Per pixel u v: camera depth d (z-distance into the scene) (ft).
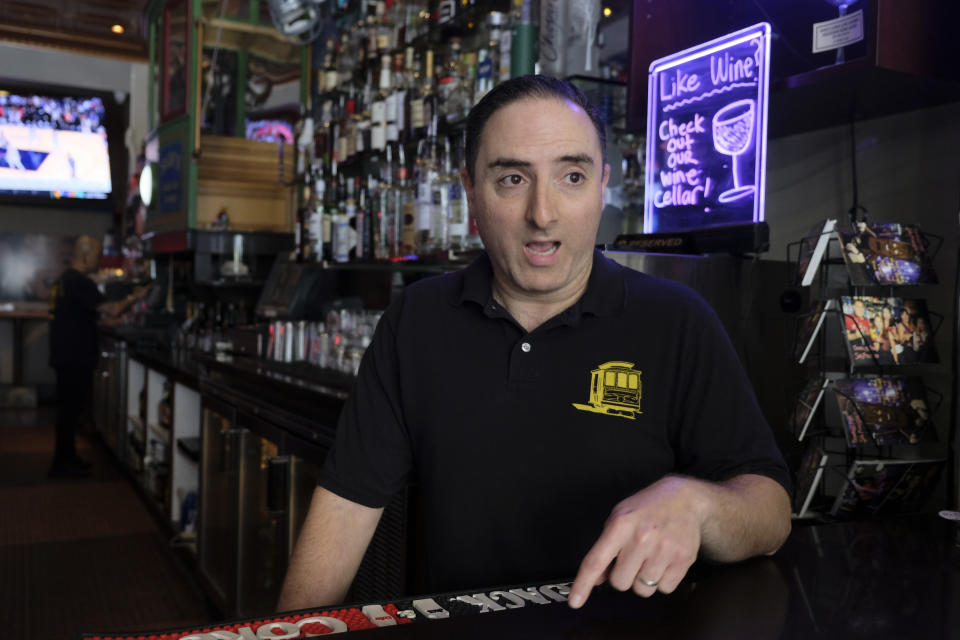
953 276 5.08
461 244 7.85
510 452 3.59
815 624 2.35
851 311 4.71
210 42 17.02
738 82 5.25
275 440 8.23
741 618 2.40
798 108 5.40
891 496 4.70
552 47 7.22
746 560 3.01
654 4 6.32
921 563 2.98
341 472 3.89
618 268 3.84
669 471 3.59
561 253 3.35
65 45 23.88
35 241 30.96
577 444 3.54
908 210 5.38
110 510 15.20
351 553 3.85
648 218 6.09
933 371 5.19
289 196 16.61
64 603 10.66
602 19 7.36
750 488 3.07
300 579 3.77
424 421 3.76
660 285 3.75
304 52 13.25
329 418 7.20
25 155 29.60
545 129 3.21
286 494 7.70
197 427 13.38
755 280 5.49
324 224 11.17
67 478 17.60
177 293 19.02
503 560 3.60
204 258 15.92
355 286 12.66
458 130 8.42
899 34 4.48
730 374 3.51
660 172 5.99
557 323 3.58
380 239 9.67
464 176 3.66
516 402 3.60
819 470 4.82
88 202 30.86
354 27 11.34
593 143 3.32
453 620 2.40
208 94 18.06
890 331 4.76
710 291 5.33
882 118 5.55
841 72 4.61
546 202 3.24
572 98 3.31
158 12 17.94
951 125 5.11
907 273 4.70
